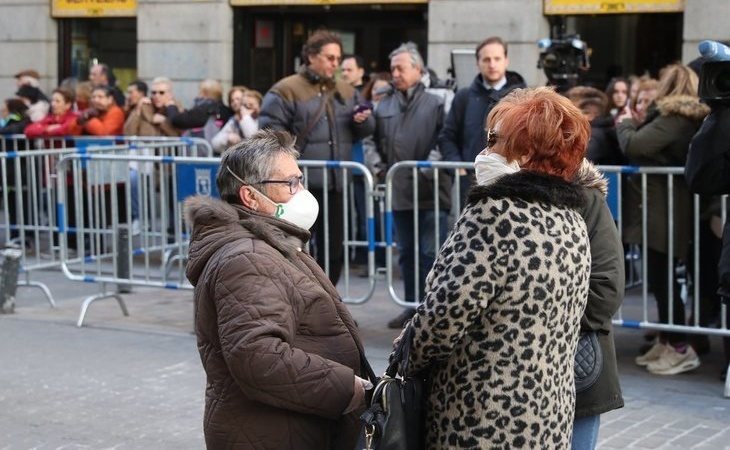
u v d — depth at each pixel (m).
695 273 7.09
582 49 9.50
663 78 7.10
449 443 3.30
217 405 3.58
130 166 9.14
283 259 3.58
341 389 3.48
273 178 3.69
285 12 15.04
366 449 3.35
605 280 3.98
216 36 15.13
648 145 7.00
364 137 8.42
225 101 15.20
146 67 15.55
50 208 10.19
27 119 12.27
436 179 7.76
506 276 3.21
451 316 3.20
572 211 3.36
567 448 3.39
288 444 3.53
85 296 9.88
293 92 8.18
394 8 14.30
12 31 16.59
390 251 7.99
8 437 6.03
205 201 3.66
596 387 3.96
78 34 16.52
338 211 8.20
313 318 3.59
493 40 7.87
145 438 6.02
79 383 7.05
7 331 8.48
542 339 3.26
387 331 8.41
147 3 15.46
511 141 3.36
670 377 7.19
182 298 9.82
